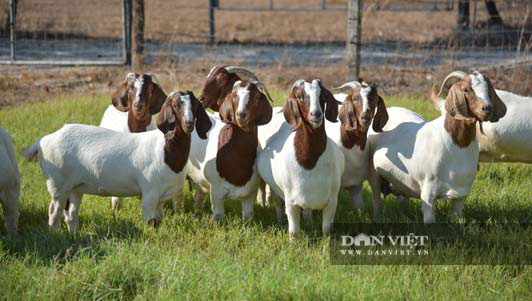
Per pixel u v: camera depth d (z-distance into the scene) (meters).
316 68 18.97
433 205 8.49
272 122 9.10
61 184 8.44
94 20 27.95
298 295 6.70
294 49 22.95
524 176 10.90
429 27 27.72
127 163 8.38
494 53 20.66
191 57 20.69
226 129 8.60
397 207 9.73
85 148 8.36
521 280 7.30
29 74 18.33
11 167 8.29
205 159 8.83
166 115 8.24
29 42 23.34
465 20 23.27
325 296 6.71
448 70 17.31
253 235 8.46
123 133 8.60
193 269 7.31
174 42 23.61
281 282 6.96
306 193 7.97
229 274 7.15
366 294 6.76
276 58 20.97
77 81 17.91
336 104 7.82
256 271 7.32
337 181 8.17
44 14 28.30
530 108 9.73
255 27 28.89
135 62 18.78
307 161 7.85
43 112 14.12
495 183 10.48
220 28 28.16
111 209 9.52
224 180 8.64
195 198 9.76
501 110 8.09
